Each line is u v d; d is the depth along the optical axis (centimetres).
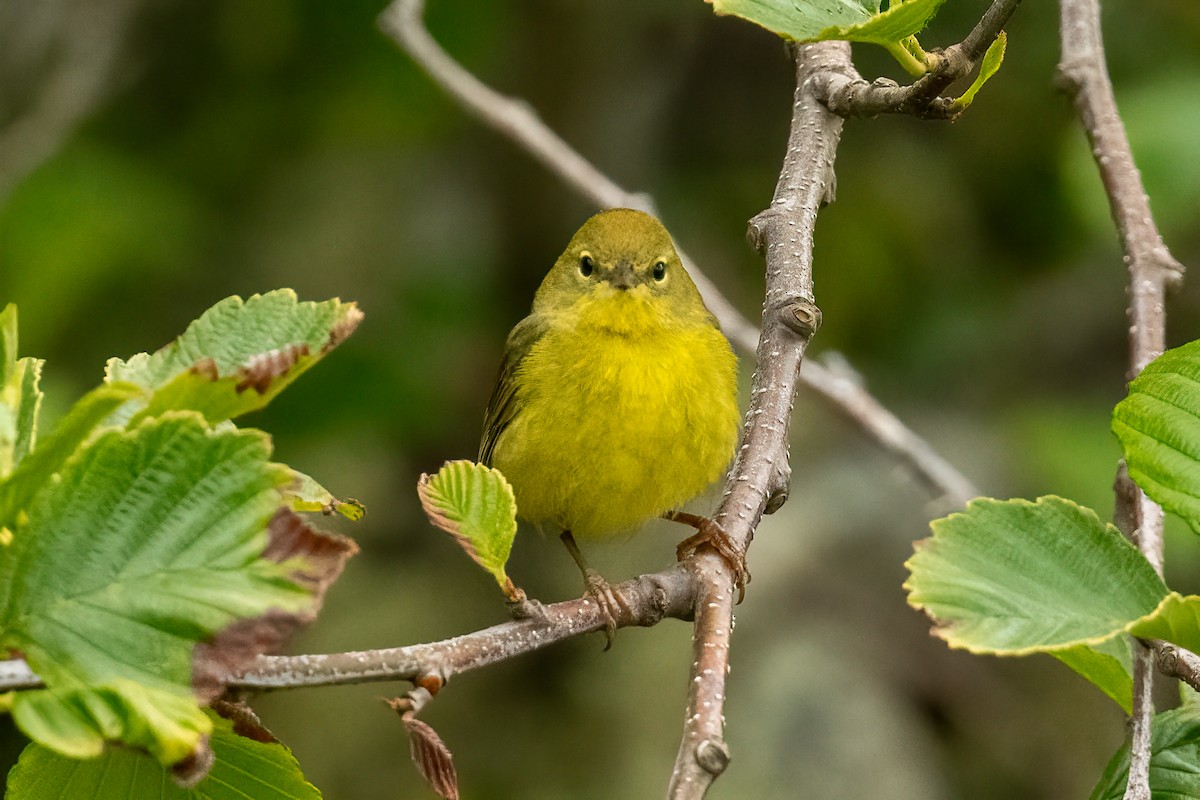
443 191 1329
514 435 803
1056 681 1264
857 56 1201
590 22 1317
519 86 1334
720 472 803
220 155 1230
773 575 1274
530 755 1267
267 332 407
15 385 363
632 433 772
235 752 417
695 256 1287
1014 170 1248
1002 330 1280
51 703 317
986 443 1230
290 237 1248
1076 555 400
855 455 1337
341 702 1279
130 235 1151
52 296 1122
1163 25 1142
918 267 1273
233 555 334
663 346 778
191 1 1225
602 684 1298
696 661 475
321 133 1242
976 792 1208
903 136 1273
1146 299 645
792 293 654
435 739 395
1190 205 1024
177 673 325
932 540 404
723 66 1334
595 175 923
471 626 1298
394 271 1266
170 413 339
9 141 1169
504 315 1350
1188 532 1045
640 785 1231
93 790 418
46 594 329
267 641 329
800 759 1179
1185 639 366
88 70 1210
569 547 837
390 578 1312
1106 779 482
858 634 1255
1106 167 691
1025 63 1212
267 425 1203
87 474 334
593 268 795
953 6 1077
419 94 1232
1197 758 474
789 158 720
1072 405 1205
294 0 1202
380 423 1221
